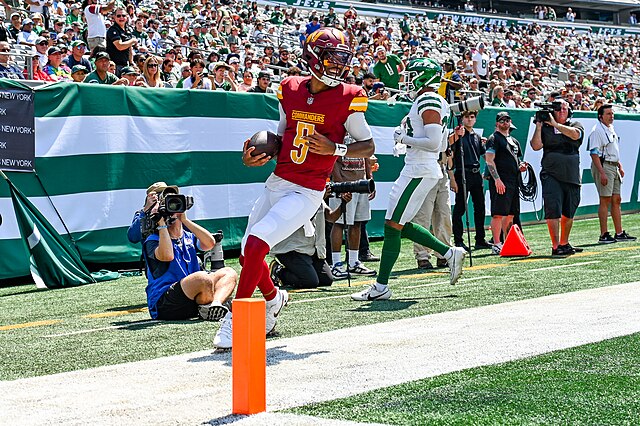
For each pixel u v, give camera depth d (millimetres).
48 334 5512
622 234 11594
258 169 10617
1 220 8148
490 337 4742
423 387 3643
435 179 6492
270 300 4941
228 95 10320
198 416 3203
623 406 3316
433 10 37594
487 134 13531
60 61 12078
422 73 6574
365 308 6188
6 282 8648
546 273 8055
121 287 8117
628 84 30578
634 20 51781
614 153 11266
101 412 3312
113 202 9141
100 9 14039
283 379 3838
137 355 4664
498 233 10570
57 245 8344
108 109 9172
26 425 3158
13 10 15328
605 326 4992
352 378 3822
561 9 50688
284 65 16812
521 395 3496
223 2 25109
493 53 31469
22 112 8406
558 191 9781
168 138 9695
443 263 9055
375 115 12055
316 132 4492
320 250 7660
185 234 6102
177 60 14969
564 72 28094
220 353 4527
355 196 8602
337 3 33875
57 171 8672
